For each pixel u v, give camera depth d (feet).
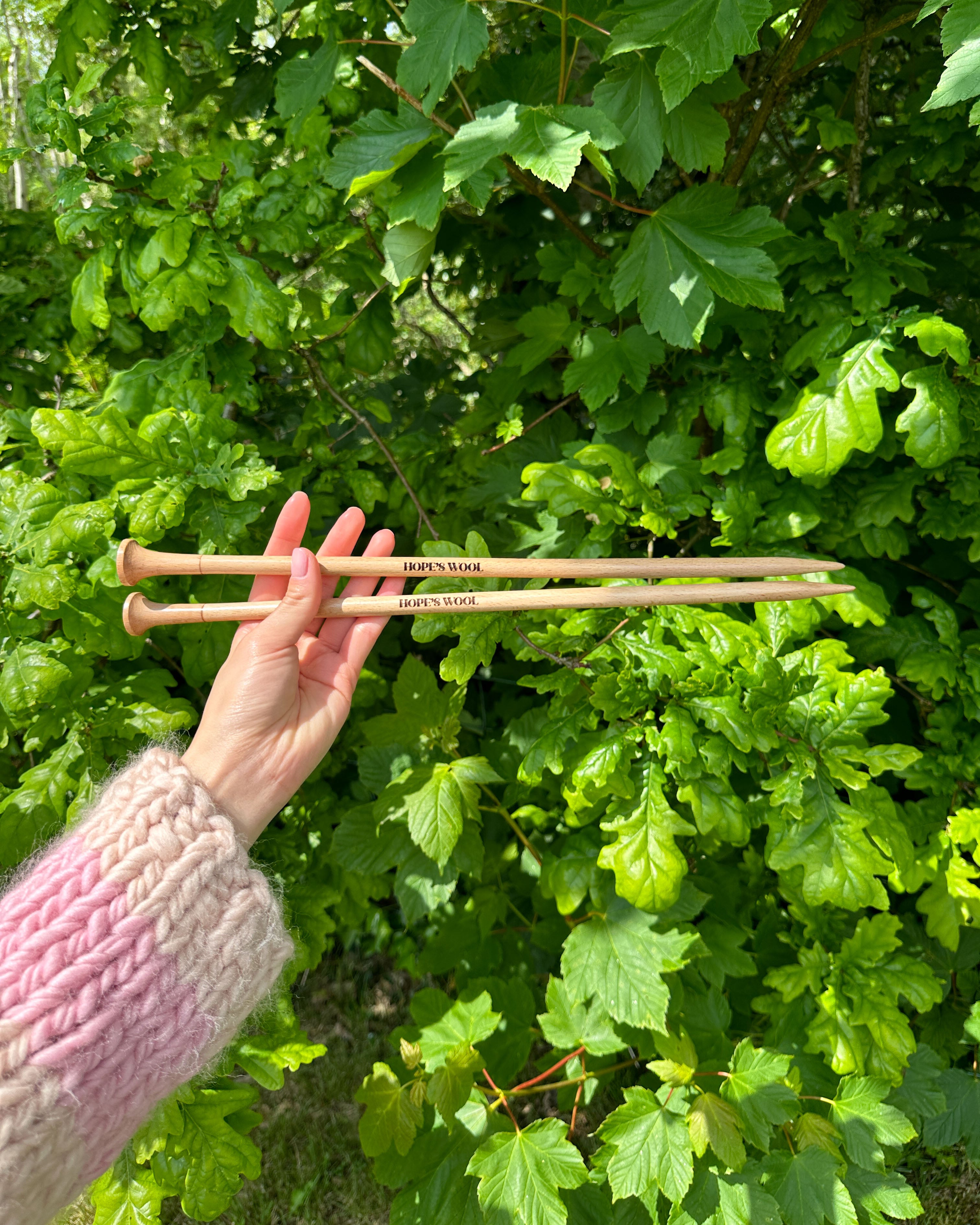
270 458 6.47
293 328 5.91
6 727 4.51
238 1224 6.07
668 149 5.11
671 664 4.39
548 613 4.78
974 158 6.56
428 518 5.99
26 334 7.00
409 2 4.66
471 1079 4.91
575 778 4.44
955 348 4.67
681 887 4.86
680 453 5.37
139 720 4.68
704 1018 5.36
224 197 5.36
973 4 3.47
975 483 5.29
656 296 4.93
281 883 3.23
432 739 5.66
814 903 4.36
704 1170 4.69
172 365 5.60
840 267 5.45
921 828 5.07
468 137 4.28
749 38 3.93
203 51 7.51
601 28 4.83
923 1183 6.29
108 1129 2.25
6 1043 2.11
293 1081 7.62
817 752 4.47
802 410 4.99
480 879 5.38
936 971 5.96
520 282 8.07
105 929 2.34
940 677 5.17
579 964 5.07
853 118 7.22
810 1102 5.06
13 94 11.05
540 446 6.59
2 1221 1.99
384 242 5.21
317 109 6.09
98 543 4.65
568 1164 4.56
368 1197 6.64
